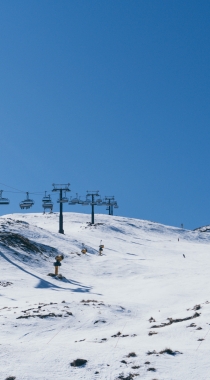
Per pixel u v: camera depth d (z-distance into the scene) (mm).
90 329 18859
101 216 113438
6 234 53812
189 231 112438
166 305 26625
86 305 24484
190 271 44469
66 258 53188
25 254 48000
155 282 38375
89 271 47188
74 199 94562
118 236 87312
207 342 14414
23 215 115125
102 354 12664
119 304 26500
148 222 113875
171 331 16641
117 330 18094
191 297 28734
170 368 11484
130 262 52594
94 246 67562
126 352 12930
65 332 18078
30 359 12094
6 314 20984
